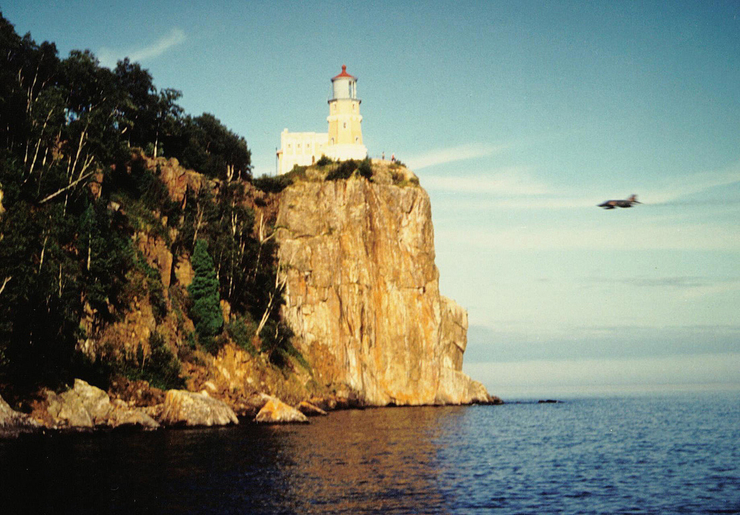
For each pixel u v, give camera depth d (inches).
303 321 5295.3
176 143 4926.2
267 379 4217.5
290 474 1947.6
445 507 1599.4
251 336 4325.8
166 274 3919.8
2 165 3102.9
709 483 1978.3
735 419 4776.1
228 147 5506.9
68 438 2472.9
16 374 2623.0
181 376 3538.4
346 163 5851.4
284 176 5964.6
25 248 2903.5
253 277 4630.9
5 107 3307.1
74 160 3622.0
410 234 5807.1
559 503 1668.3
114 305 3388.3
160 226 4018.2
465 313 6087.6
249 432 2984.7
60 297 2906.0
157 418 3073.3
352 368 5344.5
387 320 5615.2
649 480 2020.2
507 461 2378.2
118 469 1919.3
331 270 5462.6
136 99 4608.8
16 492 1601.9
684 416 5147.6
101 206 3506.4
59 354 2874.0
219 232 4429.1
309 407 4335.6
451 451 2593.5
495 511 1572.3
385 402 5447.8
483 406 5944.9
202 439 2625.5
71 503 1523.1
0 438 2304.4
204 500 1589.6
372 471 2055.9
